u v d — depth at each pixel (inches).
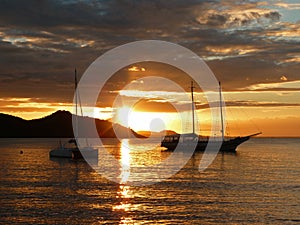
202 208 1753.2
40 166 3880.4
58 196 2054.6
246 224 1512.1
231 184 2501.2
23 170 3496.6
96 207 1779.0
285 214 1656.0
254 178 2832.2
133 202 1882.4
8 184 2541.8
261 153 6171.3
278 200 1936.5
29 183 2588.6
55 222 1534.2
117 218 1585.9
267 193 2140.7
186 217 1601.9
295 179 2765.7
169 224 1507.1
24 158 5113.2
